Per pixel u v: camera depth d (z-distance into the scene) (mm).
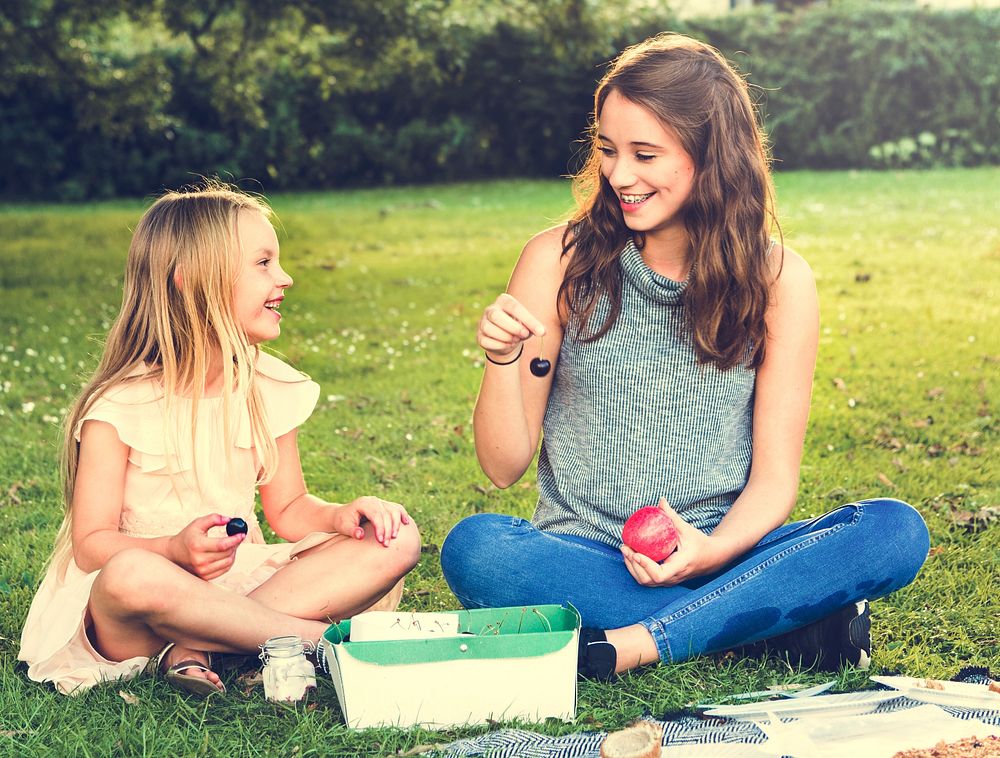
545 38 14242
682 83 2707
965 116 17578
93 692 2613
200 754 2334
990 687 2578
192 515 2863
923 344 6699
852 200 13844
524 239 11680
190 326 2824
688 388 2844
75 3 13242
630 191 2746
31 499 4363
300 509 3037
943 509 4051
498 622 2627
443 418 5449
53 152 16672
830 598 2670
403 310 8305
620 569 2768
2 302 8602
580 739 2338
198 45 13828
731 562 2814
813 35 17797
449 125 18188
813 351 2918
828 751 2262
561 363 2963
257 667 2771
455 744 2328
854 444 4961
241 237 2855
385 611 2734
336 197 16688
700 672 2688
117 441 2773
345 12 12289
